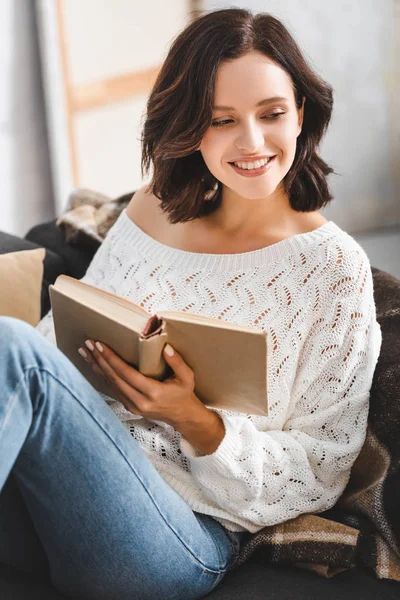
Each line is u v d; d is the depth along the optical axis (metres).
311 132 1.43
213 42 1.31
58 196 3.69
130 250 1.61
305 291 1.41
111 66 3.52
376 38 3.50
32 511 1.24
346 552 1.33
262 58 1.32
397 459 1.36
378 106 3.57
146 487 1.24
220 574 1.34
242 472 1.31
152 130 1.45
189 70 1.33
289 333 1.40
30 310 1.71
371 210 3.67
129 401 1.26
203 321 1.16
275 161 1.36
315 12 3.36
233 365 1.18
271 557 1.38
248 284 1.45
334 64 3.44
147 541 1.24
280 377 1.40
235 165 1.36
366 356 1.38
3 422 1.09
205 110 1.33
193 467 1.33
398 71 3.56
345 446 1.37
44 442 1.15
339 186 3.58
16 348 1.11
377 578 1.33
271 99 1.31
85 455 1.17
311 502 1.38
